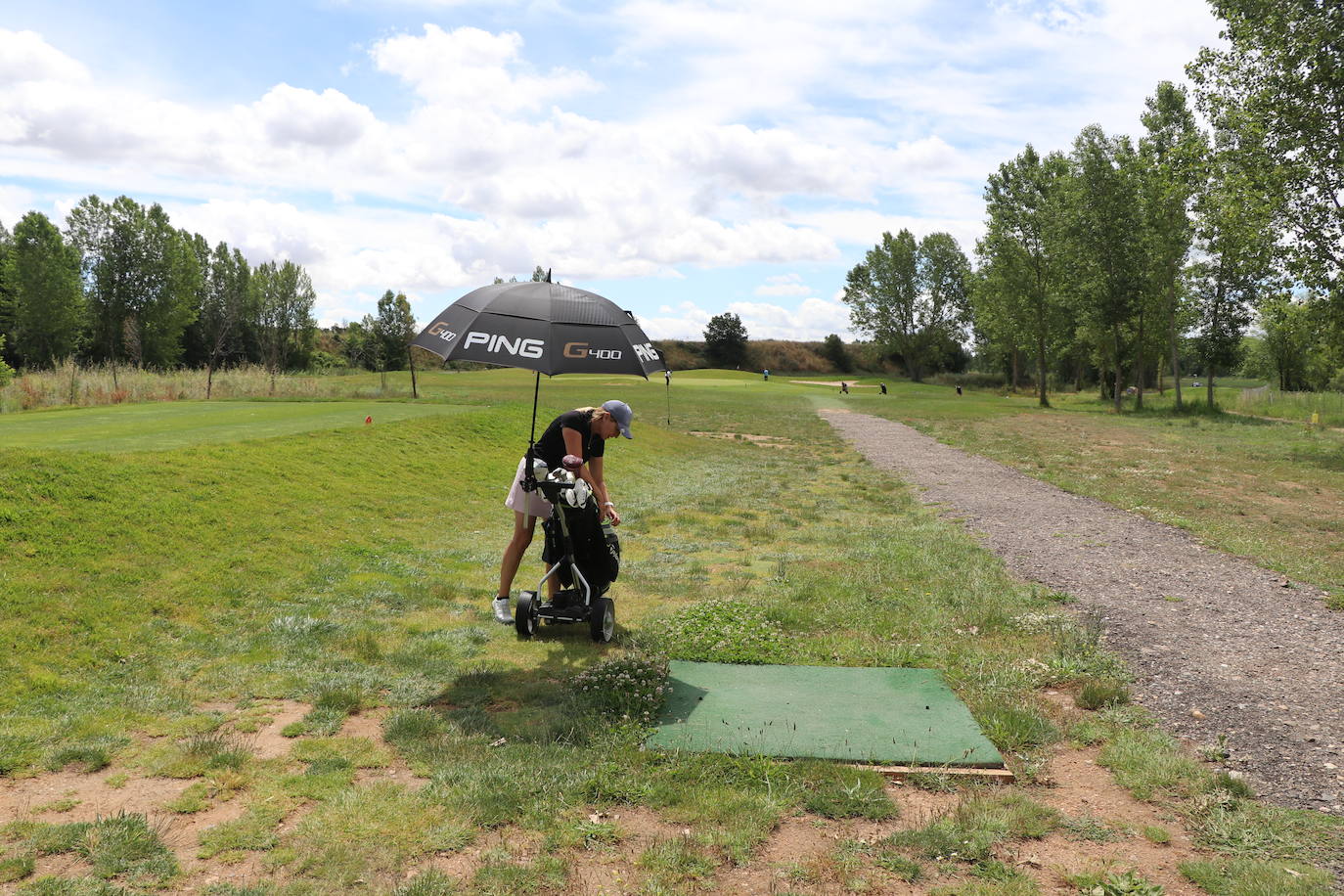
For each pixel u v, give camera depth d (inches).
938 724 166.7
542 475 204.4
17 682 172.4
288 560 278.8
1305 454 777.6
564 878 112.6
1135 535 387.9
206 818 127.9
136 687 179.0
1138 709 177.0
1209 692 188.4
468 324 193.5
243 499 321.1
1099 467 684.1
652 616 250.7
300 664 198.4
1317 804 135.8
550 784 139.1
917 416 1409.9
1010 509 469.1
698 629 230.8
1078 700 181.2
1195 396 1882.4
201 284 2768.2
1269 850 120.7
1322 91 889.5
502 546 344.8
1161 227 1435.8
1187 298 1487.5
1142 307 1572.3
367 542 319.3
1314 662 207.9
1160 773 144.9
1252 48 925.8
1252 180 933.8
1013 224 1923.0
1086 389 2915.8
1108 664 204.2
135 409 667.4
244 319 2918.3
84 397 866.1
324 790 136.5
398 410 660.7
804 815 132.8
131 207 2503.7
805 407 1560.0
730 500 499.2
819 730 163.0
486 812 129.3
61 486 269.6
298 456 408.5
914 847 122.0
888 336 3371.1
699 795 136.0
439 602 257.6
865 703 178.1
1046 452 808.3
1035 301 1913.1
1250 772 148.3
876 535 386.3
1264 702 181.5
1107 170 1524.4
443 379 2129.7
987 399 2122.3
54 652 187.3
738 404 1571.1
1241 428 1112.2
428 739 157.8
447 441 546.3
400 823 126.3
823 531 400.2
